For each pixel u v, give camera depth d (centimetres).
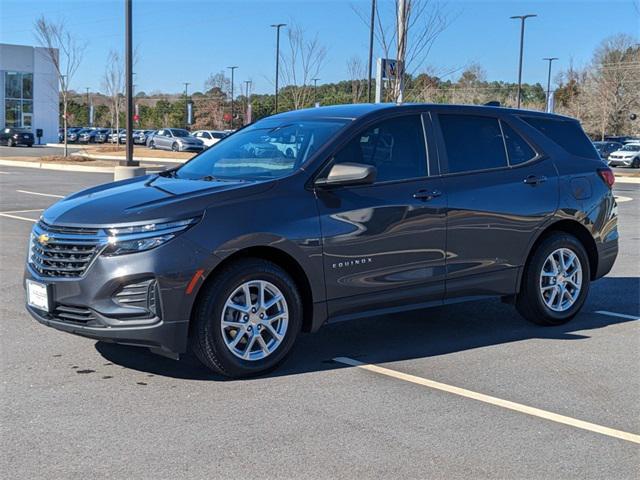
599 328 686
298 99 4144
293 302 533
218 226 499
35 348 589
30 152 4559
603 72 7250
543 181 662
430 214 589
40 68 5975
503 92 8381
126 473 376
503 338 646
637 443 426
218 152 632
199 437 421
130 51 2150
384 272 570
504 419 457
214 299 500
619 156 4825
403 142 600
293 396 490
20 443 411
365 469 384
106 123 9744
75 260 494
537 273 661
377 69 1773
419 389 509
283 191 532
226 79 8981
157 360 562
